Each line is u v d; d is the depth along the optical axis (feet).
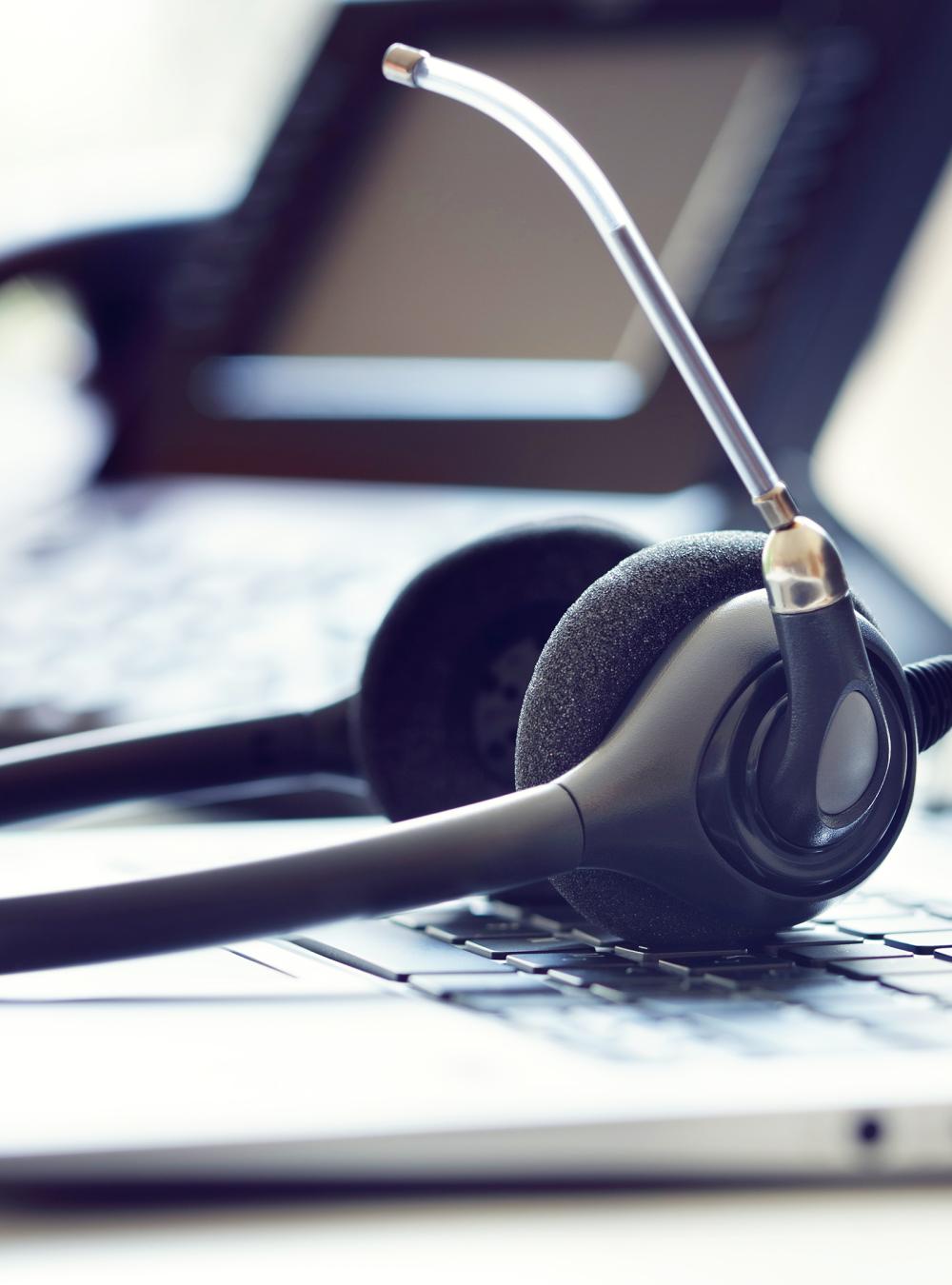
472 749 2.24
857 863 1.88
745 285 4.68
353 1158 1.10
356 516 4.82
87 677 3.97
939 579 5.54
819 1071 1.28
